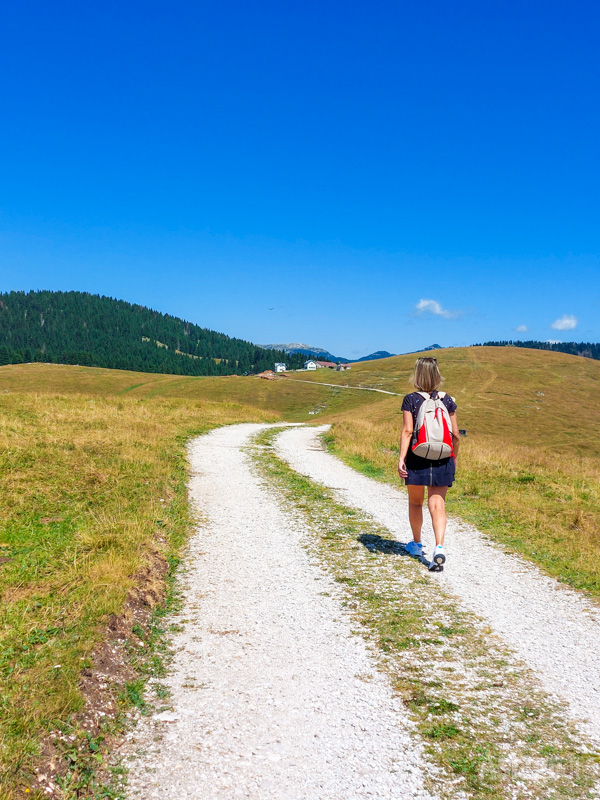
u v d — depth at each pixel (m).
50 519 6.67
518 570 5.78
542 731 2.92
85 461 10.08
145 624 4.26
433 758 2.69
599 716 3.08
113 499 7.81
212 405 32.38
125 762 2.65
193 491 9.59
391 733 2.89
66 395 25.22
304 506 8.78
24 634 3.69
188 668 3.61
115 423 16.14
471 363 126.19
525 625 4.35
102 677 3.36
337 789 2.47
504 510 8.64
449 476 5.56
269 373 141.50
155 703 3.17
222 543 6.62
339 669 3.60
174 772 2.58
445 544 6.80
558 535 7.24
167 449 13.42
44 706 2.87
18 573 4.82
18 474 8.61
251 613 4.55
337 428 25.81
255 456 14.61
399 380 122.94
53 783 2.46
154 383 123.50
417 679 3.47
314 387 118.88
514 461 15.02
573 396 99.00
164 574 5.40
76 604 4.20
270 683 3.41
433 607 4.70
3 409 17.31
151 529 6.56
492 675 3.53
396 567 5.79
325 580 5.37
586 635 4.18
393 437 21.44
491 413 83.75
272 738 2.84
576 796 2.43
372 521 7.92
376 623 4.36
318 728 2.93
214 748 2.76
